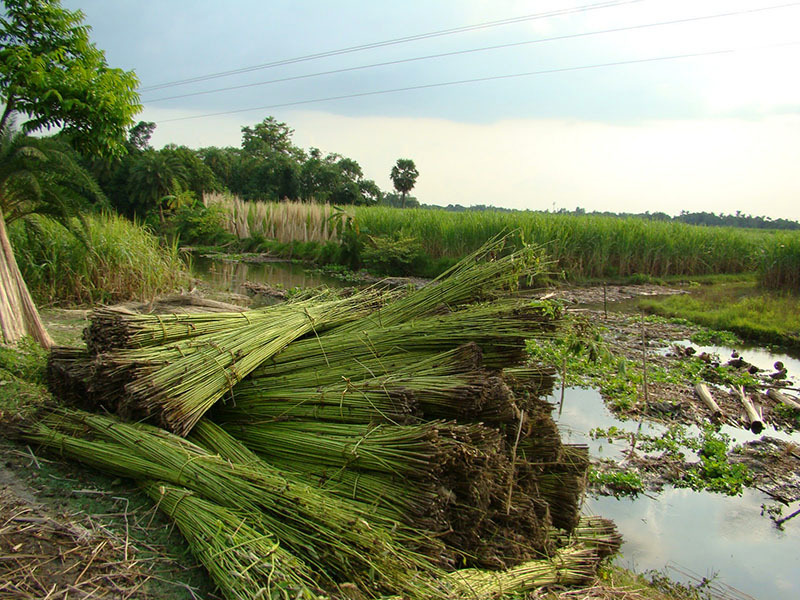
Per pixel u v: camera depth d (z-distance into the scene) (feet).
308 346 13.93
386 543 8.87
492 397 11.66
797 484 19.24
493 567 10.64
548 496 12.92
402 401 11.25
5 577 8.63
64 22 23.02
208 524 9.61
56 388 13.83
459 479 10.26
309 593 7.93
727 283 72.84
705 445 21.15
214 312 15.64
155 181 112.88
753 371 32.65
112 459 11.74
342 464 10.80
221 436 12.19
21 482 11.57
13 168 22.26
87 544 9.76
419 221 73.26
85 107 22.91
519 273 15.01
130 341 12.72
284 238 88.22
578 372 29.81
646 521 16.57
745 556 15.06
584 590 11.63
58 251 30.83
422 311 14.85
